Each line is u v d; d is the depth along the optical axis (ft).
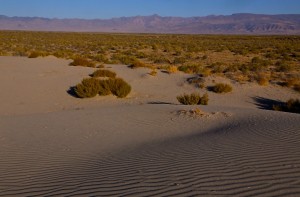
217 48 206.28
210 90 81.71
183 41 295.07
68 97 72.38
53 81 84.64
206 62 136.77
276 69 109.40
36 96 72.13
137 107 57.16
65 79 86.79
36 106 65.05
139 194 20.15
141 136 39.01
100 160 29.07
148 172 24.11
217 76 92.58
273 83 87.71
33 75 90.38
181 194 19.62
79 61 108.58
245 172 22.53
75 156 30.94
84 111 55.36
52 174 25.86
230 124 42.65
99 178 23.79
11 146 34.96
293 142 30.40
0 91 74.59
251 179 21.22
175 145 32.55
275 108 66.90
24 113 59.77
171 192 20.01
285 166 23.32
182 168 24.35
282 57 149.18
